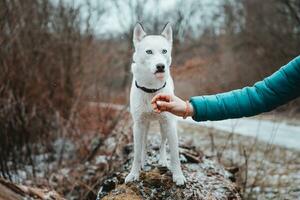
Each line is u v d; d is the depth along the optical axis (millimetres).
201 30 20578
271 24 16922
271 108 2461
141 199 3361
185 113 2424
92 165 5867
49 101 7250
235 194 3812
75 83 8180
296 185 5656
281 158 7145
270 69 15266
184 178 3492
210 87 7473
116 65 10367
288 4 15969
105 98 8555
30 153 5992
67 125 7055
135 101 3348
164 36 3379
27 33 7574
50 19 8617
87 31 9070
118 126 7074
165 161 3754
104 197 3498
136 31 3311
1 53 6418
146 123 3451
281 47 15883
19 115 6234
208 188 3605
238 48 17297
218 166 4410
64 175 5488
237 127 9695
